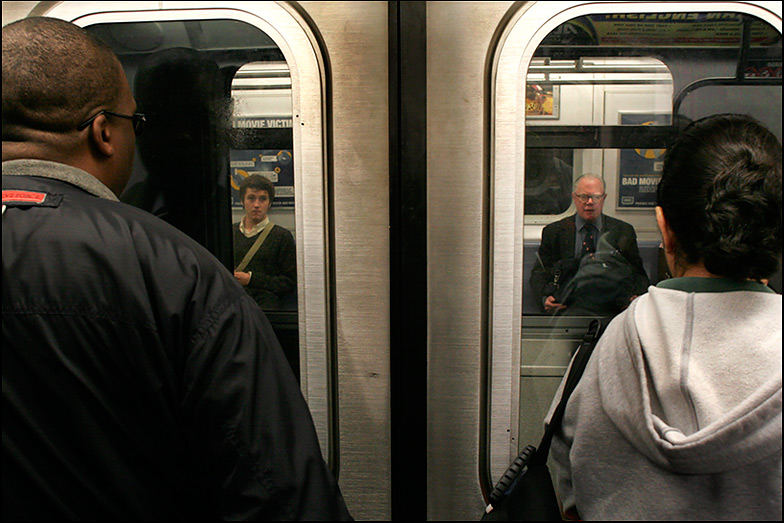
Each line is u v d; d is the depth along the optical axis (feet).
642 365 1.96
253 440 1.93
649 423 1.87
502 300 4.08
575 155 3.97
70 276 1.80
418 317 4.12
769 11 3.78
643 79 3.90
